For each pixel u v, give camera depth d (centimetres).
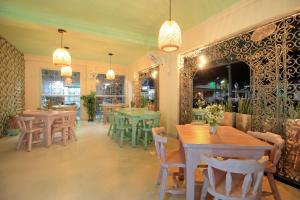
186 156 186
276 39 259
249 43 299
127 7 328
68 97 807
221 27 345
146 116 414
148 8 331
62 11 344
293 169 243
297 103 240
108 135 521
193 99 438
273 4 256
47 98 763
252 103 295
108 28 426
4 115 501
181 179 243
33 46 575
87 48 592
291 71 244
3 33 454
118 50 618
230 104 352
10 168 285
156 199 205
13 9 331
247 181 134
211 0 302
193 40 420
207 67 397
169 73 516
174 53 492
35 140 429
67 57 390
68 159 327
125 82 906
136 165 303
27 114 411
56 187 228
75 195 211
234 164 133
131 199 205
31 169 282
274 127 262
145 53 658
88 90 832
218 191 146
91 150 382
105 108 761
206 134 214
